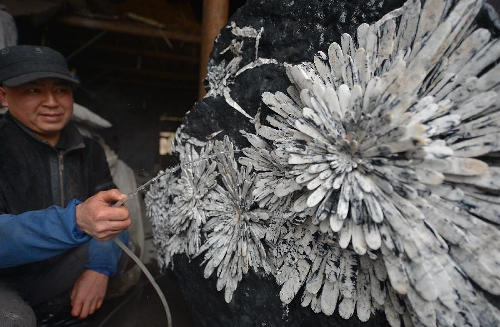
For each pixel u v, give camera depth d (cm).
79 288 105
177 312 111
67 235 79
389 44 55
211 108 84
